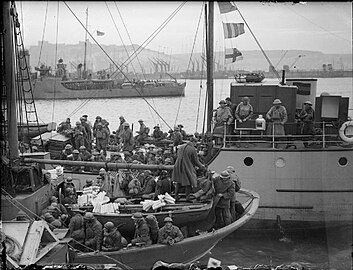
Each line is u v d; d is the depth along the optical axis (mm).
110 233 9758
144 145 17672
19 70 11328
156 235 10133
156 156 15070
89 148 17547
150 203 10695
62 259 8078
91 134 17828
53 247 8031
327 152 14945
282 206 14992
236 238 13469
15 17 10602
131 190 11688
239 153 15570
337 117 15273
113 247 9742
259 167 15438
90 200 11117
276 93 15836
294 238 13523
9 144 10500
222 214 11344
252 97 15984
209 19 17344
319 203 15023
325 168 14914
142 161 15000
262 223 14656
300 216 14883
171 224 10227
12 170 10125
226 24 16469
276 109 15484
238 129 15711
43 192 10734
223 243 12883
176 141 16547
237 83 16359
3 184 9867
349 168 14977
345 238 11594
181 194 11648
